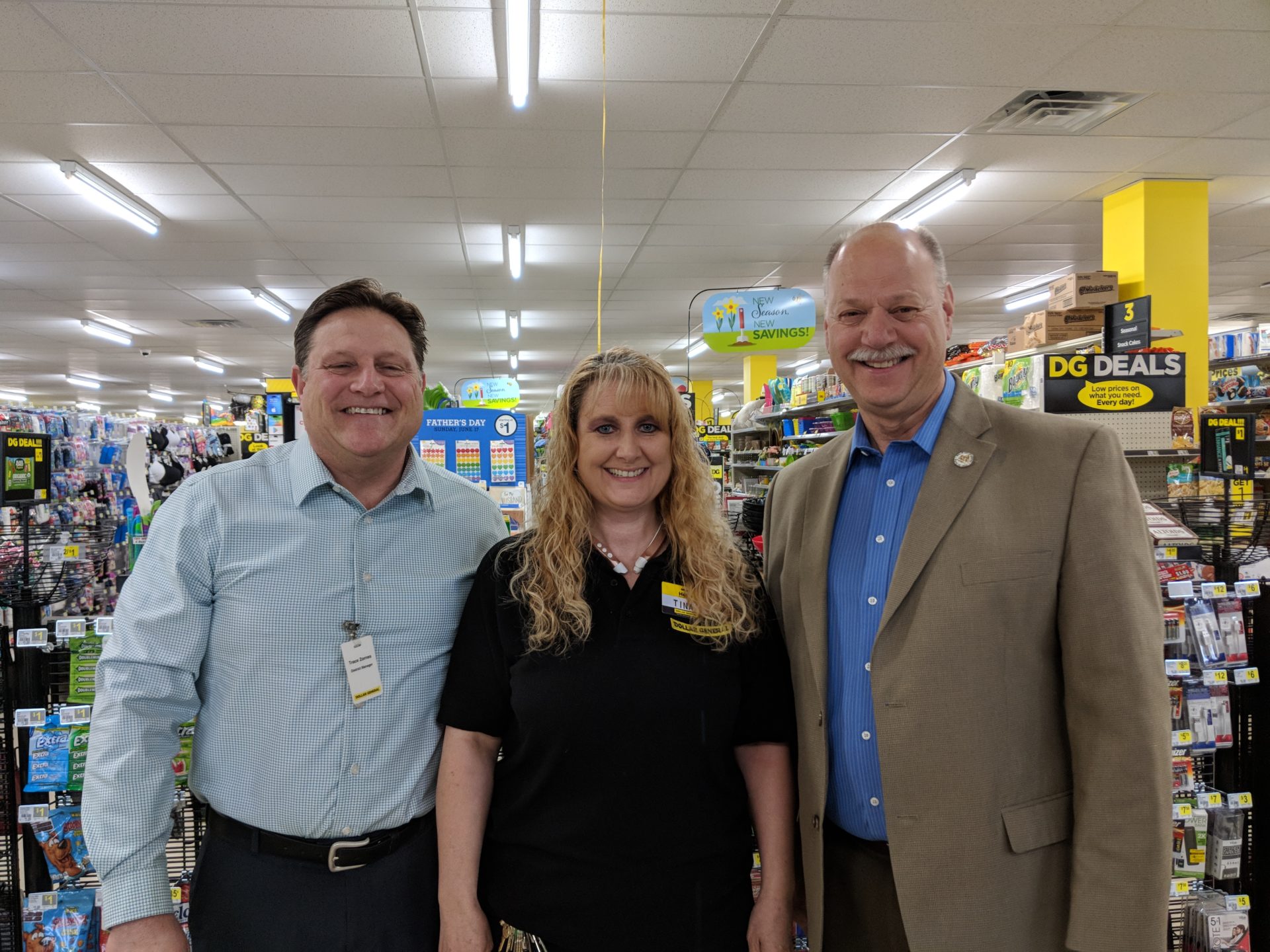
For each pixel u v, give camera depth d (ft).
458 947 3.97
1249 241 23.72
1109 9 11.05
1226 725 6.65
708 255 24.22
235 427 18.43
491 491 10.73
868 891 4.24
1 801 6.50
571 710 3.98
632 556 4.50
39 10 10.52
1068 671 3.84
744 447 33.06
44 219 19.38
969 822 3.78
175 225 20.13
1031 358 10.10
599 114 14.20
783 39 11.73
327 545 4.39
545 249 23.31
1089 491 3.84
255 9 10.64
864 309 4.26
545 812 4.07
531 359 47.50
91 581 15.33
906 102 13.94
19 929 6.52
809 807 4.32
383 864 4.27
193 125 14.26
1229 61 12.61
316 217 19.66
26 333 34.40
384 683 4.35
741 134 15.19
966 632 3.85
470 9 10.75
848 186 18.29
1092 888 3.64
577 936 3.94
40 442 7.36
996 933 3.74
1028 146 16.15
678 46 11.89
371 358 4.32
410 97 13.33
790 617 4.64
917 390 4.25
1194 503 8.80
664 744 4.00
